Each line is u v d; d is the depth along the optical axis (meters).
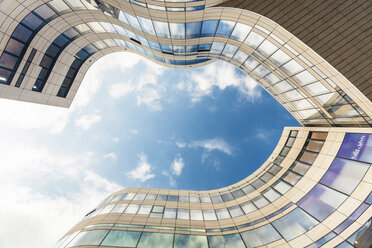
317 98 14.84
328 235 12.40
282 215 15.77
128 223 16.70
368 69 9.71
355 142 14.23
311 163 17.25
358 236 11.07
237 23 13.49
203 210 19.47
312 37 10.34
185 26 15.31
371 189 12.09
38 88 19.55
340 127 15.89
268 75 18.23
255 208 17.98
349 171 13.80
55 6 16.11
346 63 9.96
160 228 16.34
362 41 9.93
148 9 13.67
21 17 14.91
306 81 14.12
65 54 21.42
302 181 16.98
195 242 15.12
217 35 16.61
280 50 13.24
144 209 19.11
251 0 11.32
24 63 17.02
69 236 16.48
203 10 12.80
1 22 13.95
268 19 10.88
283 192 17.88
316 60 11.04
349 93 11.26
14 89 17.00
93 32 21.89
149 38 19.59
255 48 15.62
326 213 13.53
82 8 17.44
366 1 10.26
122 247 13.88
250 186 21.83
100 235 15.05
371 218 11.16
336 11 10.39
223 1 11.70
